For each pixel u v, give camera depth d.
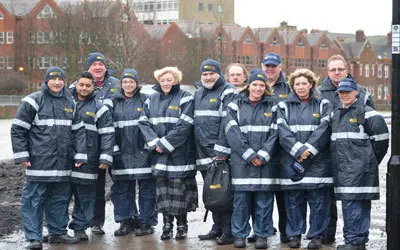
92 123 10.27
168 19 116.88
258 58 88.19
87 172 10.22
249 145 9.60
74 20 65.81
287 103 9.64
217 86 10.26
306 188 9.45
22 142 9.62
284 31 94.19
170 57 73.50
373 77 105.56
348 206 9.16
